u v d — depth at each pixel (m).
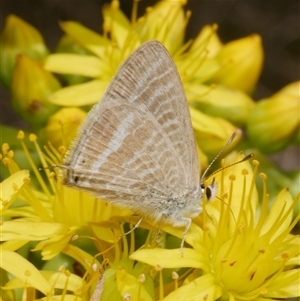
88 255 0.14
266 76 0.27
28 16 0.25
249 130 0.16
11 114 0.24
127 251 0.14
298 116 0.16
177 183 0.14
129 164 0.13
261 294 0.14
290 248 0.14
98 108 0.13
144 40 0.17
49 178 0.14
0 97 0.24
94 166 0.13
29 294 0.13
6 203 0.14
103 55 0.16
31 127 0.16
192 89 0.16
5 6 0.25
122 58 0.16
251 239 0.14
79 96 0.15
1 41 0.17
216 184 0.14
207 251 0.14
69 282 0.13
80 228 0.14
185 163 0.14
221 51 0.17
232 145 0.16
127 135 0.13
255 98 0.26
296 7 0.27
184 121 0.14
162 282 0.13
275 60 0.27
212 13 0.26
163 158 0.14
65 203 0.14
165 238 0.14
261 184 0.16
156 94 0.13
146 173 0.13
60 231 0.13
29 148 0.16
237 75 0.17
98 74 0.16
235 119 0.16
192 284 0.13
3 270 0.14
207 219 0.14
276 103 0.16
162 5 0.17
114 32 0.17
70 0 0.25
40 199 0.14
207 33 0.17
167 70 0.13
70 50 0.17
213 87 0.16
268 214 0.14
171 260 0.13
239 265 0.14
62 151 0.14
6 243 0.13
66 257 0.14
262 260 0.14
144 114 0.13
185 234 0.14
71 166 0.13
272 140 0.16
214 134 0.15
